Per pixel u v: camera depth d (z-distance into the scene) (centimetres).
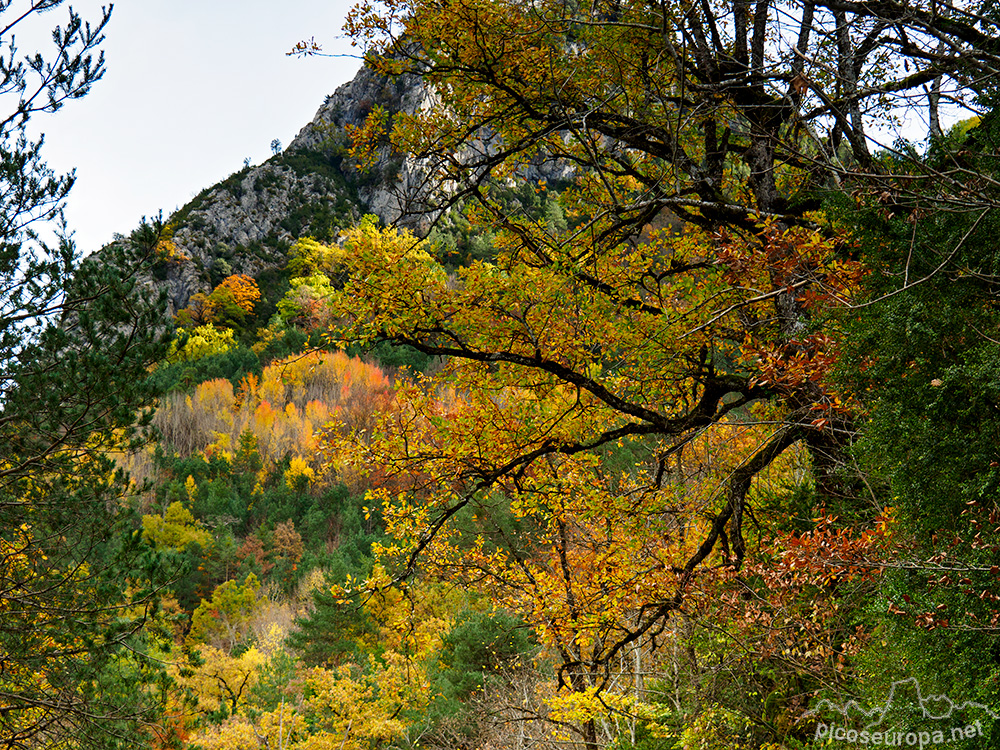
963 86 395
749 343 581
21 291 768
